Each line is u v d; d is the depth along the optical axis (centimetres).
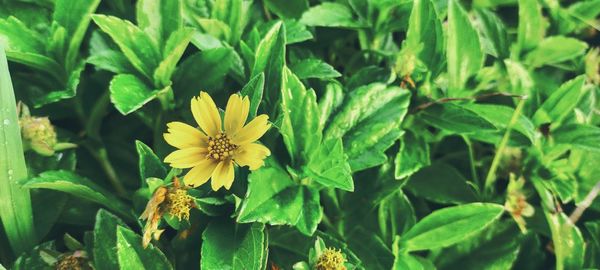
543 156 27
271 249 25
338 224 26
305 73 25
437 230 25
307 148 23
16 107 23
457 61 26
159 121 25
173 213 21
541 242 29
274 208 22
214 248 22
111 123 28
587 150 26
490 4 30
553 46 29
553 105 26
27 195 23
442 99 25
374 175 26
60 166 25
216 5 26
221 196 23
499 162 27
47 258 23
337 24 27
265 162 23
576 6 30
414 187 27
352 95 24
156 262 23
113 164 28
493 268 27
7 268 25
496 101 28
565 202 26
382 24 28
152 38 24
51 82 26
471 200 27
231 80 27
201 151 22
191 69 25
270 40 23
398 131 24
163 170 23
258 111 24
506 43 29
